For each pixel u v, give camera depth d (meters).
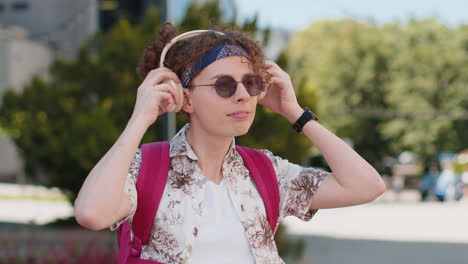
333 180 2.16
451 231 13.49
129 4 20.19
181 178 2.04
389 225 14.71
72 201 12.18
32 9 25.30
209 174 2.10
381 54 34.06
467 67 32.91
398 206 20.91
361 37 34.75
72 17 23.75
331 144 2.17
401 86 33.34
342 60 34.41
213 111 2.00
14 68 22.73
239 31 2.14
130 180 1.98
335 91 34.12
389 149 35.41
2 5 25.64
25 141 11.20
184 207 2.00
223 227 2.02
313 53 38.62
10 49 22.66
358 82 33.94
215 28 2.19
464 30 33.78
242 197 2.06
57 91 11.65
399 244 11.24
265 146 9.54
